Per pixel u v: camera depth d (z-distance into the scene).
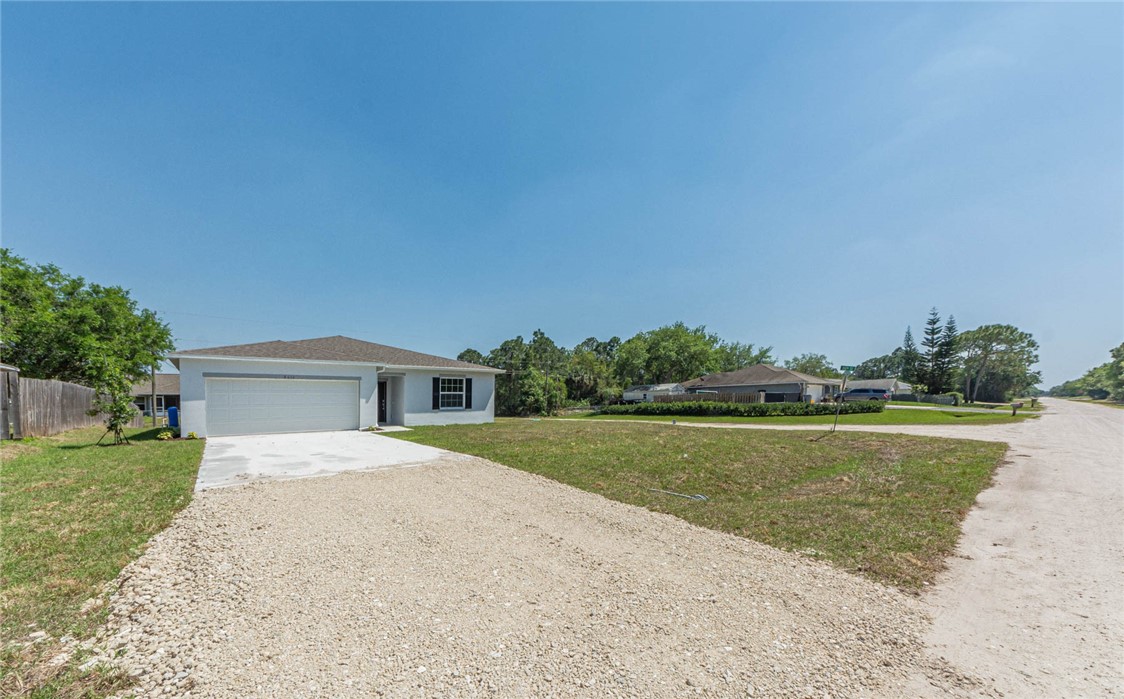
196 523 4.68
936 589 3.42
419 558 3.90
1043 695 2.16
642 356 53.62
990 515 5.39
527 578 3.52
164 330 27.12
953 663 2.44
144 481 6.70
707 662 2.40
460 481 7.03
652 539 4.50
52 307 21.72
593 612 2.96
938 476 7.65
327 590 3.24
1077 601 3.23
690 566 3.80
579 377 42.09
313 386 15.12
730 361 58.84
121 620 2.77
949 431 15.55
